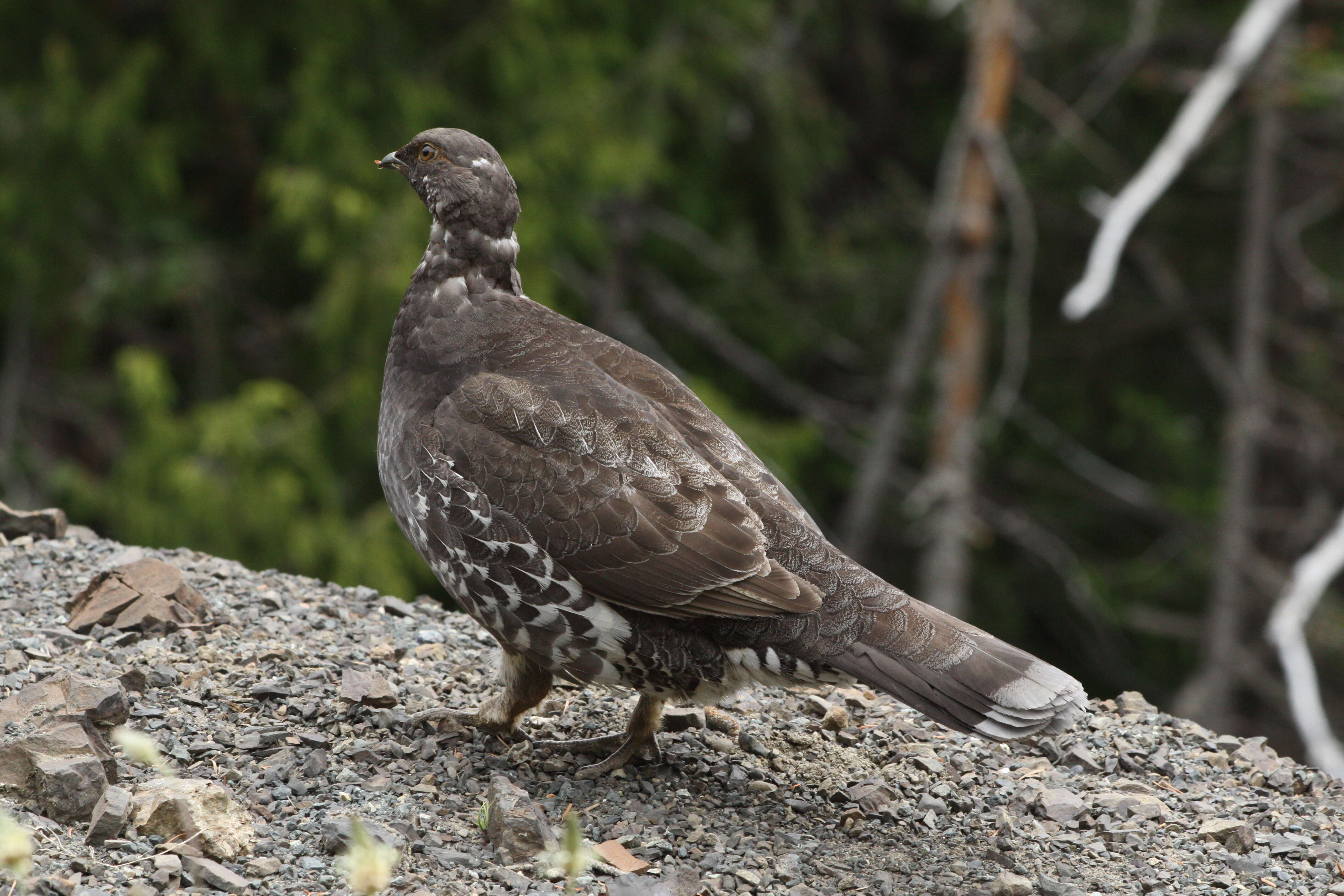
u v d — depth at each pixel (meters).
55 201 15.10
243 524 14.16
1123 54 15.98
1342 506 17.91
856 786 5.94
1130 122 18.97
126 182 15.34
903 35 20.41
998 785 6.14
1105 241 13.04
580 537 5.46
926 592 15.59
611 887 4.92
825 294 18.44
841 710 6.52
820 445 18.17
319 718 6.05
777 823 5.66
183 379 16.80
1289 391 17.19
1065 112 15.74
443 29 16.14
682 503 5.49
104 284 15.24
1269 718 17.72
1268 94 14.96
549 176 15.43
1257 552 17.67
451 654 7.02
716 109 16.88
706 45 16.88
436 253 6.30
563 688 6.82
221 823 4.97
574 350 6.04
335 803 5.42
